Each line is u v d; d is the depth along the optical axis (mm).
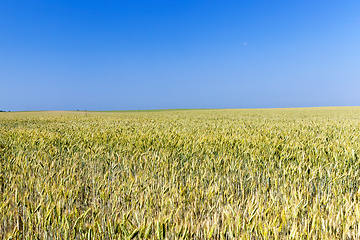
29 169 4918
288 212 2836
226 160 5285
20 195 3598
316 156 5500
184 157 6098
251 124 15352
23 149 7188
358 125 13711
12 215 3189
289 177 4363
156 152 5988
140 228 2475
